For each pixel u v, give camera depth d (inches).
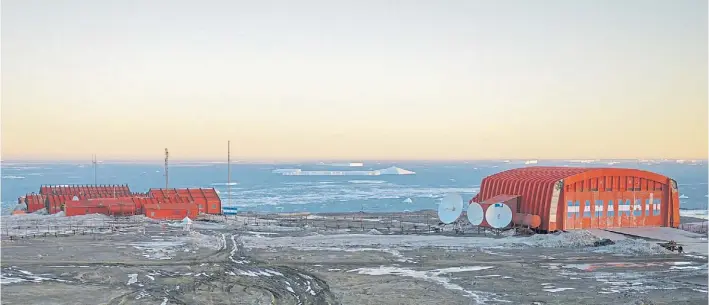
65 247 2070.6
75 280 1563.7
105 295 1412.4
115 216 3127.5
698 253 1988.2
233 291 1465.3
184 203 3275.1
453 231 2561.5
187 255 1937.7
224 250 2039.9
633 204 2503.7
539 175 2632.9
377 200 6486.2
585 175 2426.2
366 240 2272.4
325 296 1422.2
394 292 1460.4
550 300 1387.8
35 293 1421.0
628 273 1681.8
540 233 2400.3
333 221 3102.9
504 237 2353.6
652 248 2016.5
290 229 2655.0
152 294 1427.2
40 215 3228.3
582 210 2423.7
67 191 3836.1
